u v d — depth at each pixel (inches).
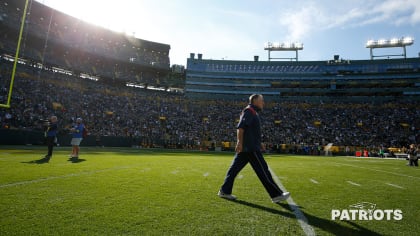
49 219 114.7
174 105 1967.3
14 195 153.7
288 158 803.4
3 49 1412.4
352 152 1481.3
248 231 107.5
